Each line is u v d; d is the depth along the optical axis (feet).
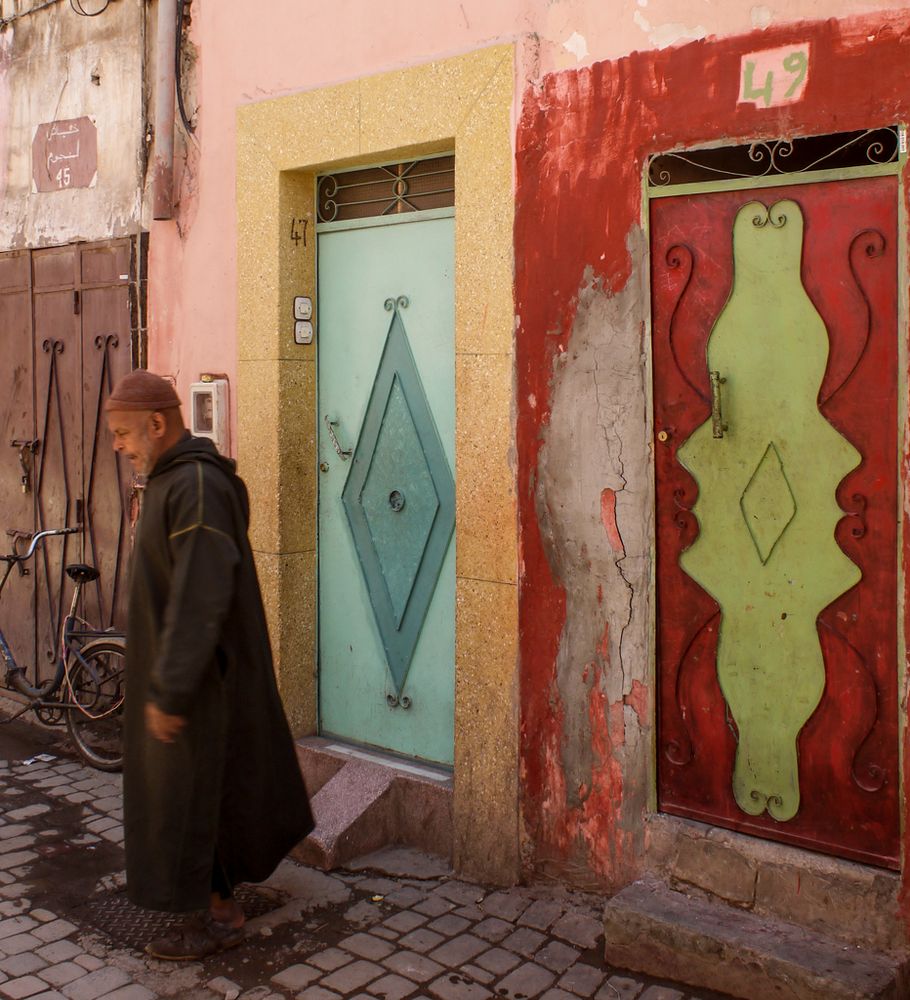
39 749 19.38
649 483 12.27
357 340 15.98
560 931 12.53
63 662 18.90
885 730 10.89
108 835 15.53
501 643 13.57
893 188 10.54
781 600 11.48
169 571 11.35
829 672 11.21
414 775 14.99
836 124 10.73
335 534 16.40
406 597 15.52
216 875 12.03
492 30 13.28
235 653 11.75
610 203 12.35
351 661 16.30
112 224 19.08
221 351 17.12
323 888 13.70
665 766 12.38
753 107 11.25
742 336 11.57
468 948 12.22
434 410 15.08
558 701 13.14
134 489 19.11
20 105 20.98
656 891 12.12
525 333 13.16
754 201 11.39
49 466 20.85
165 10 17.24
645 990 11.32
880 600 10.85
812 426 11.18
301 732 16.55
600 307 12.53
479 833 13.91
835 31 10.68
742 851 11.67
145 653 11.53
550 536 13.09
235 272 16.76
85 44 19.49
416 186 15.16
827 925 11.14
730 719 11.89
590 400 12.68
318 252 16.40
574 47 12.53
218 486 11.36
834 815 11.24
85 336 19.81
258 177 16.19
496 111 13.23
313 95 15.34
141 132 18.42
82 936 12.60
